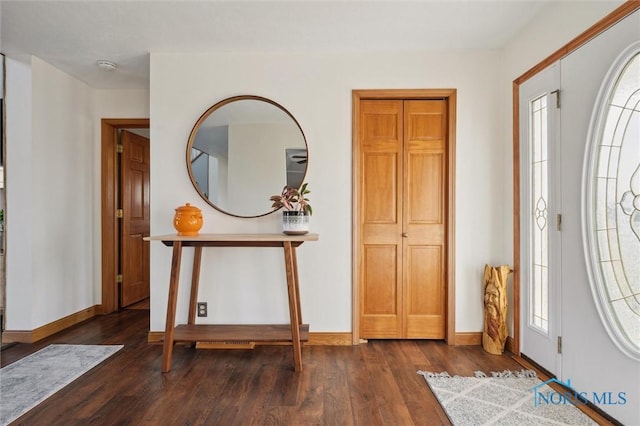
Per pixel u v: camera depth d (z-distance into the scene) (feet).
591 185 6.10
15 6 7.21
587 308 6.25
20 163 9.53
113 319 11.69
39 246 9.78
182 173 9.40
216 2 7.12
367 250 9.55
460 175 9.29
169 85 9.37
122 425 5.76
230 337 7.96
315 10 7.41
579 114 6.42
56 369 7.80
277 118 9.38
